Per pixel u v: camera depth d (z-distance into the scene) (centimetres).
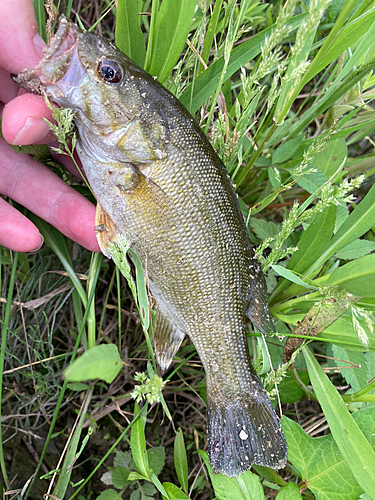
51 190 20
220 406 20
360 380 21
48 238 21
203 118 21
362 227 19
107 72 17
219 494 18
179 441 20
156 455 22
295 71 16
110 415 24
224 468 19
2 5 17
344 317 20
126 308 26
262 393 20
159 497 25
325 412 19
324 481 19
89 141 19
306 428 24
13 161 20
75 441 20
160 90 18
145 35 24
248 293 20
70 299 25
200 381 25
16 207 21
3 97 20
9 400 24
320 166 23
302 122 23
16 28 17
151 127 18
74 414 25
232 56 20
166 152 18
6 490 20
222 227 19
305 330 19
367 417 19
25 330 22
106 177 19
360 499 19
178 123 18
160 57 19
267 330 21
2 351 19
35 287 24
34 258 24
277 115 19
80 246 24
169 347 21
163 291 20
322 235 20
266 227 24
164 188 19
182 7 17
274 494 22
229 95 24
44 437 24
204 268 19
